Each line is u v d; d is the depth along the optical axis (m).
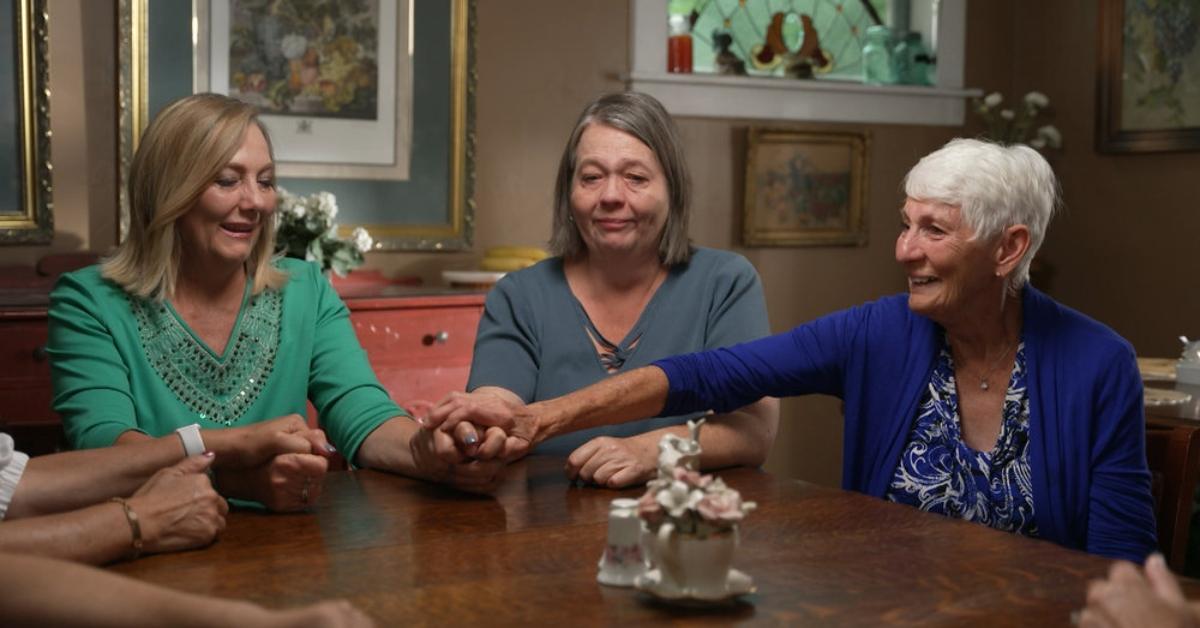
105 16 4.25
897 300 2.50
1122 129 5.64
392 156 4.76
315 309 2.67
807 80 5.61
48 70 4.14
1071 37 5.89
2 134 4.09
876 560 1.81
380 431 2.49
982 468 2.32
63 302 2.48
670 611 1.57
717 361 2.47
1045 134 5.80
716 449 2.46
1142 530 2.25
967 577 1.72
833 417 5.92
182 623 1.39
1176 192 5.46
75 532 1.75
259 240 2.59
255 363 2.55
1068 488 2.26
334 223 4.34
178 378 2.48
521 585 1.68
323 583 1.68
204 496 1.87
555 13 5.05
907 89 5.82
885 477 2.40
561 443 2.63
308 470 2.07
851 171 5.76
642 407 2.41
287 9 4.53
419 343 4.23
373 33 4.69
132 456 2.07
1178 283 5.46
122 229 4.29
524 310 2.71
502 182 5.01
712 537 1.55
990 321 2.32
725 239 5.50
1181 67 5.33
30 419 3.71
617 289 2.70
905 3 6.02
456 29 4.83
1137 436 2.27
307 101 4.59
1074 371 2.27
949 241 2.23
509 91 4.99
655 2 5.23
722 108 5.41
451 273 4.65
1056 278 6.03
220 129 2.44
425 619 1.53
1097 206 5.82
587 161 2.59
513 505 2.16
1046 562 1.80
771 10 5.70
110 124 4.29
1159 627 1.36
